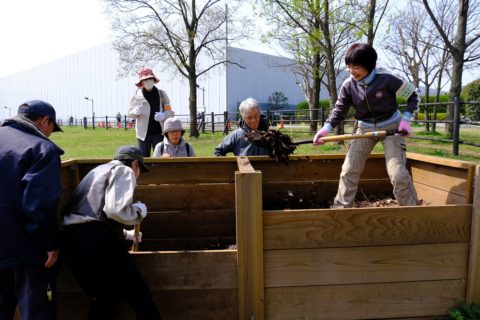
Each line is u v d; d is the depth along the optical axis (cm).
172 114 569
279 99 4219
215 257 228
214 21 1822
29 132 216
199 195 360
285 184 373
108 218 221
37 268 209
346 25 1216
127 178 223
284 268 226
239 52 3722
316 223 225
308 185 375
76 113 4941
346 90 322
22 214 204
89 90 4691
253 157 357
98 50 4484
